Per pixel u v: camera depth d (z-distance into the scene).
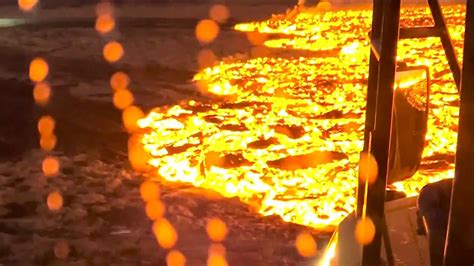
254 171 8.54
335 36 22.30
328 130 10.66
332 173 8.38
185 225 6.57
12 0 32.41
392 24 2.06
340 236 2.67
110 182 7.99
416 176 7.90
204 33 22.84
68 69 16.20
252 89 14.07
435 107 11.84
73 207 7.11
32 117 11.41
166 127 10.93
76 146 9.73
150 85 14.36
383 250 2.49
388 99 2.09
